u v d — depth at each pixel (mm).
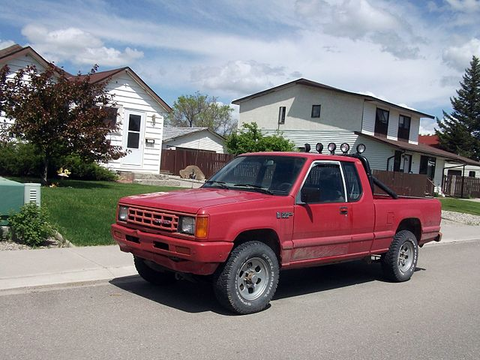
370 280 8484
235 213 5766
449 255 11859
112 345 4762
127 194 13477
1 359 4301
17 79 13594
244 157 7605
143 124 20391
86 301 6113
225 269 5777
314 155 7059
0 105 13828
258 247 6004
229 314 5980
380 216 7758
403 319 6258
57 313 5590
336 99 35500
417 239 8867
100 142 13867
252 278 6047
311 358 4773
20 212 8359
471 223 20031
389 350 5129
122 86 19609
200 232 5508
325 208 6820
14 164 15023
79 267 7375
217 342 5020
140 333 5137
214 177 7527
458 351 5230
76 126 13195
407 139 38812
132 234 6152
